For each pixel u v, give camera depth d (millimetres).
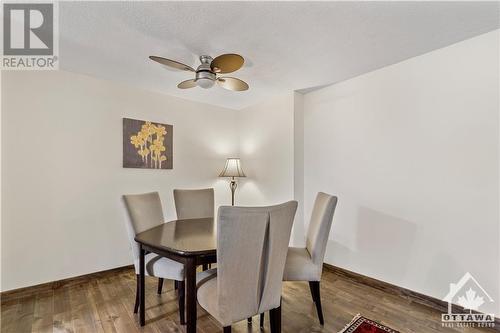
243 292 1418
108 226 2953
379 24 1874
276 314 1613
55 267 2605
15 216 2404
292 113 3381
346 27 1910
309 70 2701
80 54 2336
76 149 2758
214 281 1604
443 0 1617
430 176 2295
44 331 1871
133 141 3166
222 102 3891
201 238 1886
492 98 1980
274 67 2623
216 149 4047
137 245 2090
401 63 2506
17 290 2391
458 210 2131
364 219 2781
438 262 2230
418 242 2357
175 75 2836
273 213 1410
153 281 2770
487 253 1984
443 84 2230
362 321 2016
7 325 1945
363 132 2814
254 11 1719
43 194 2555
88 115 2846
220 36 2031
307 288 2631
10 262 2371
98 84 2918
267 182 3744
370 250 2717
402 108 2494
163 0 1606
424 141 2338
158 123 3406
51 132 2611
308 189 3422
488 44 2000
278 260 1533
